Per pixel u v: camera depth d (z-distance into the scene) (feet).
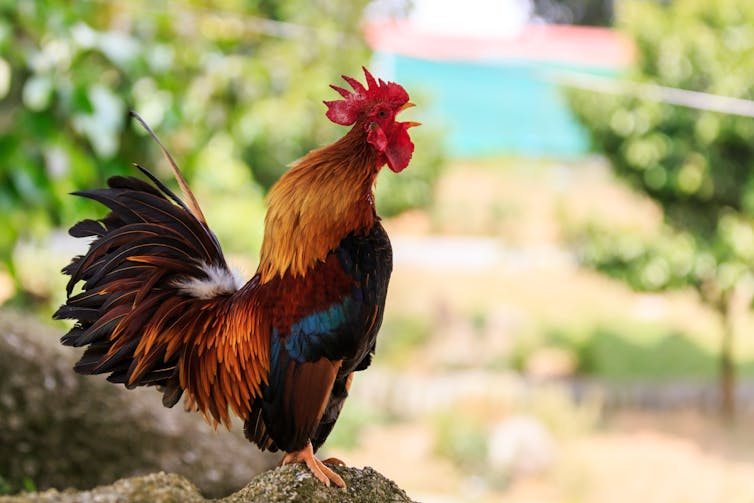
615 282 51.72
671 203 48.49
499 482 45.01
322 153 13.65
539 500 43.34
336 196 13.32
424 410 52.54
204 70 30.40
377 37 58.59
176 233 14.67
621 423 52.80
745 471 46.06
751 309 49.55
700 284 50.11
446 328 62.69
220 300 14.44
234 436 26.02
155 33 28.30
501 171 96.43
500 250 83.41
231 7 33.65
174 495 11.84
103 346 14.33
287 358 13.23
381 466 46.42
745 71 45.78
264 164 50.11
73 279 14.19
